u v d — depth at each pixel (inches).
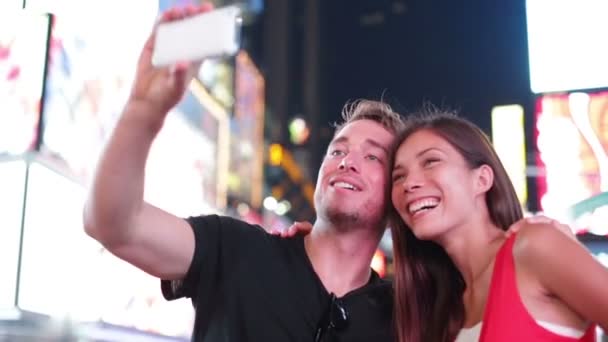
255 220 765.3
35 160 356.5
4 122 364.5
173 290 113.0
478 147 113.1
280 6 1082.7
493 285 92.4
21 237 343.6
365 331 114.6
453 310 113.6
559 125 602.2
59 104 380.2
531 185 604.7
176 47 72.9
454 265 116.7
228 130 674.2
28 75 370.9
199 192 590.2
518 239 92.1
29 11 390.6
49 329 360.8
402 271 120.5
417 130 117.6
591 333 90.1
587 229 554.9
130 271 436.8
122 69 459.8
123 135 85.4
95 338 397.7
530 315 87.5
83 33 416.2
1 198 350.9
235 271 110.7
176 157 551.2
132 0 478.0
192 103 593.3
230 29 70.2
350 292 117.2
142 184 91.0
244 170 748.6
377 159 125.5
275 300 110.6
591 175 580.4
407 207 113.8
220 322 108.2
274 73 1049.5
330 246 119.8
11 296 337.1
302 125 1041.5
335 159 126.2
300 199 997.8
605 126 589.0
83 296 386.0
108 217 90.7
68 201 379.9
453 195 108.7
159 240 102.5
